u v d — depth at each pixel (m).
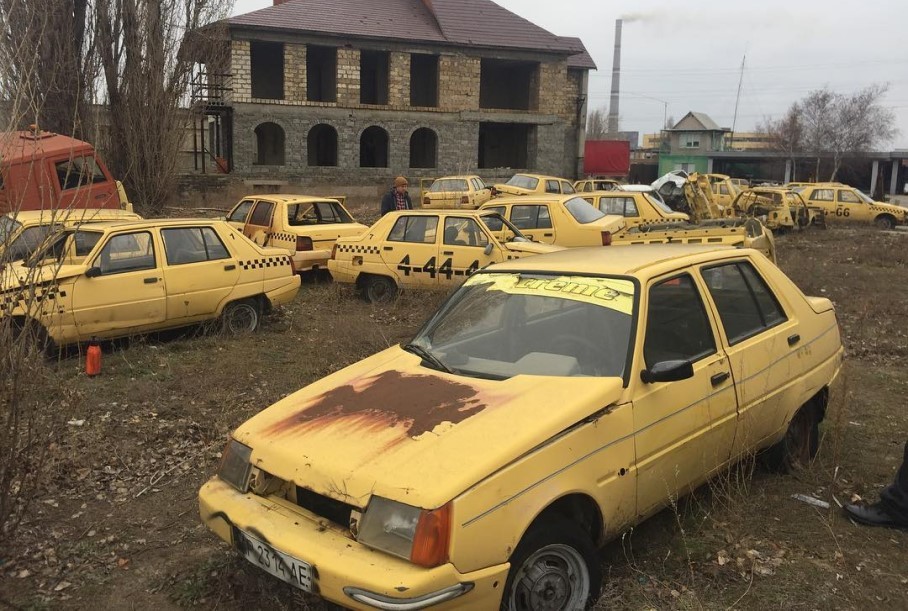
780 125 65.69
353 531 2.75
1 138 4.26
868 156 60.44
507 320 3.90
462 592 2.61
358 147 34.44
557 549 2.99
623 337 3.49
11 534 3.70
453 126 36.34
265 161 36.22
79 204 12.00
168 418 5.94
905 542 3.86
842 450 5.14
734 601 3.32
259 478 3.13
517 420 3.00
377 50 34.47
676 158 71.94
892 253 17.88
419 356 3.88
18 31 4.71
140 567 3.75
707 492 4.39
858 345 8.62
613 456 3.18
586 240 12.13
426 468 2.76
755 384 4.05
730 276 4.27
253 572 3.58
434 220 10.48
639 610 3.23
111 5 18.36
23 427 4.03
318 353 7.92
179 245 8.30
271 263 9.07
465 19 37.34
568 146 42.56
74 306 7.30
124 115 19.00
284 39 32.34
